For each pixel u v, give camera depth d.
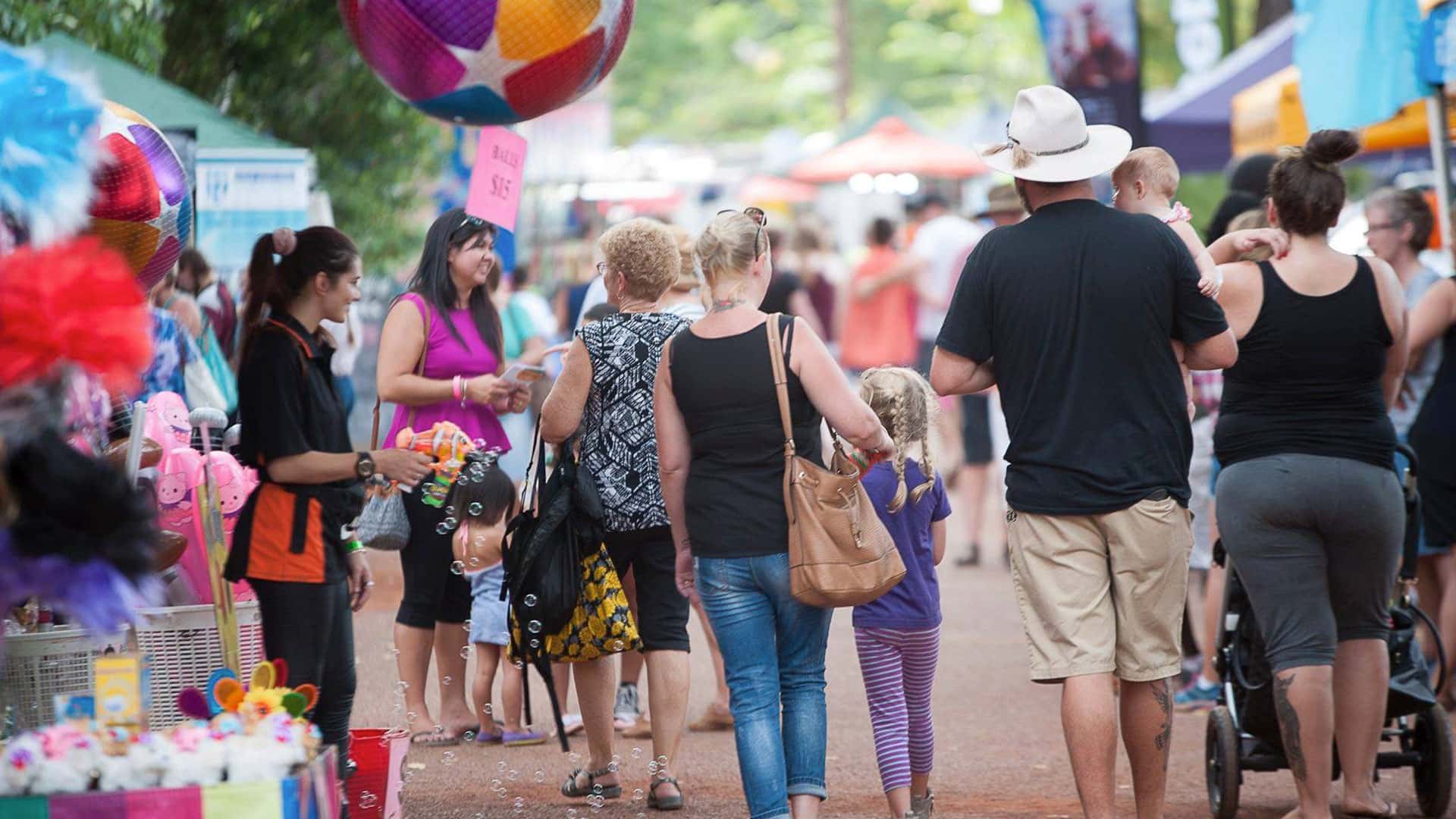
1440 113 26.59
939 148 73.31
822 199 103.06
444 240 20.45
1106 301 15.22
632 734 22.64
